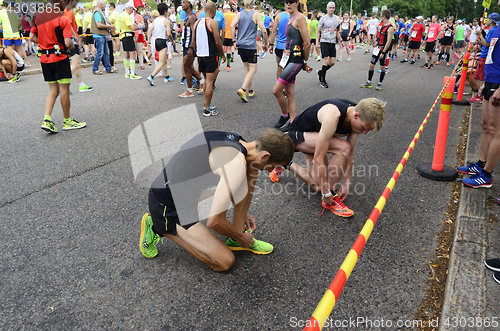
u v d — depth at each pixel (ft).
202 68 17.08
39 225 8.72
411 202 10.05
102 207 9.56
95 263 7.48
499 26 10.05
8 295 6.59
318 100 21.72
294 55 15.29
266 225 8.98
